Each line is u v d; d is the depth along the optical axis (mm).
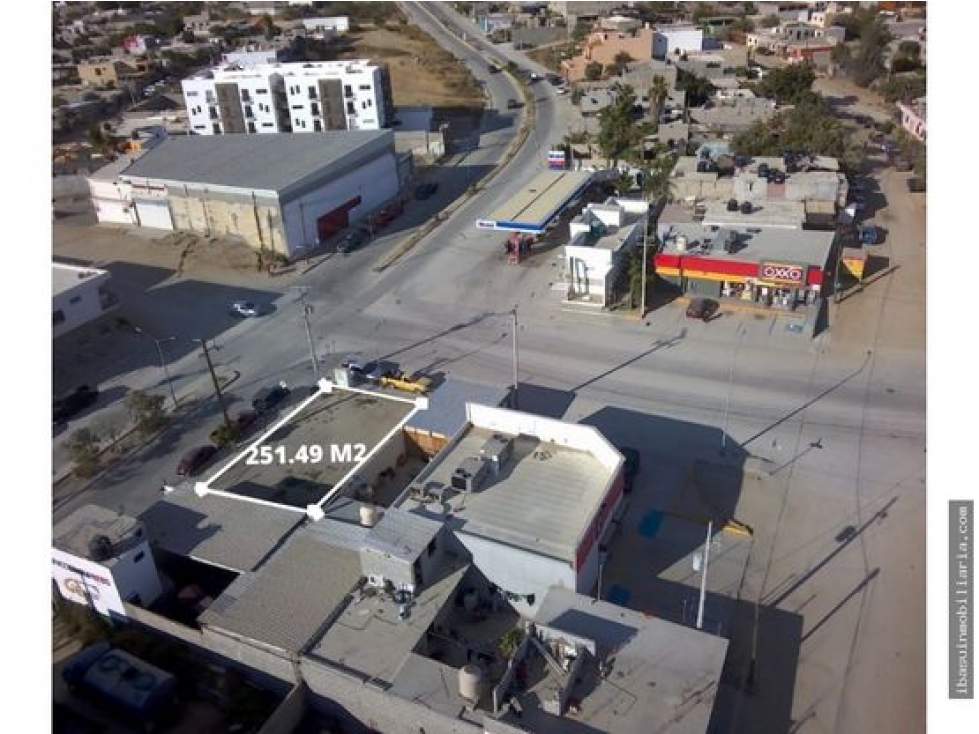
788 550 41656
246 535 41250
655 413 53906
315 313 71312
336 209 88062
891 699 33375
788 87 117000
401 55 176500
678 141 101000
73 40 198250
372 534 37500
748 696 33781
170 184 87562
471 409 46812
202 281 79000
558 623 34094
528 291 72562
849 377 56406
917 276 69812
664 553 41875
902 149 99562
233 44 183500
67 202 106812
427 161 111625
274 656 33906
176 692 34812
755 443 50250
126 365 64562
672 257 66812
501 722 29625
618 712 29984
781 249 66438
